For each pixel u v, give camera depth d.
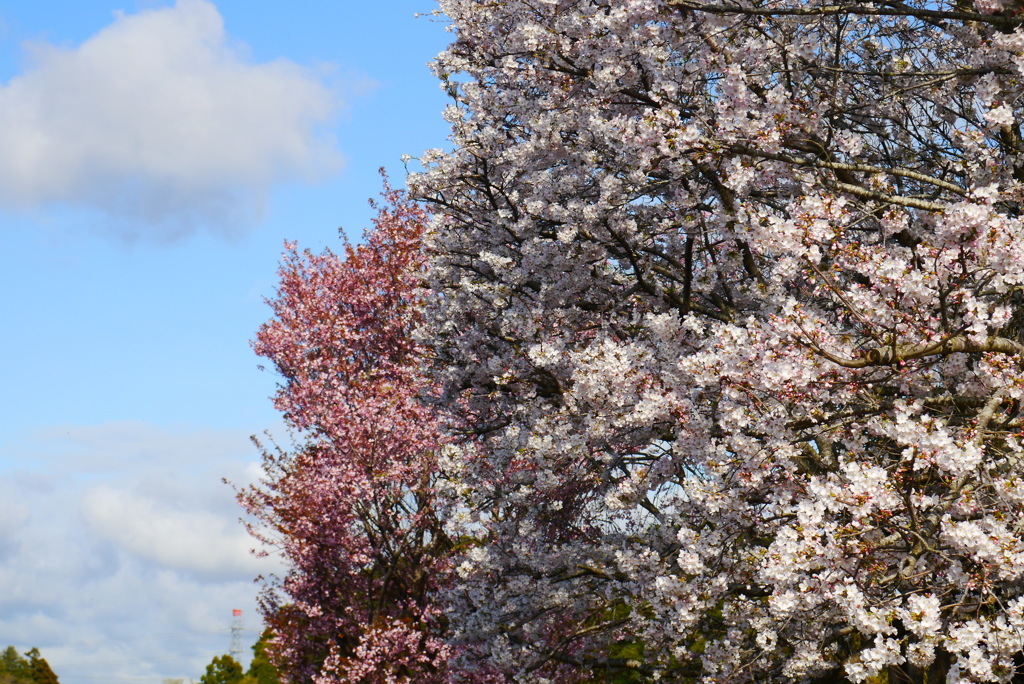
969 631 6.46
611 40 10.48
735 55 9.61
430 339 15.53
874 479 6.88
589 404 10.70
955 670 6.63
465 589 14.84
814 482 7.20
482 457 14.57
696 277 12.02
